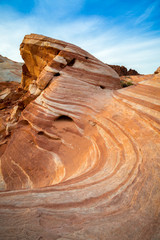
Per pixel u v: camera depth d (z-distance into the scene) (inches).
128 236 94.3
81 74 385.7
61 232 89.7
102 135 274.1
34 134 374.3
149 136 203.3
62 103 361.4
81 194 132.3
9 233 81.0
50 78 403.5
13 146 407.8
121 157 198.2
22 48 579.8
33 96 481.4
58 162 321.1
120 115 277.0
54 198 122.7
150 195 126.1
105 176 166.6
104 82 404.8
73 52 394.0
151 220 106.0
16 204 108.7
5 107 834.2
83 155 290.0
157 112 222.8
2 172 391.9
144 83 297.9
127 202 122.3
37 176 335.3
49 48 452.1
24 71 814.5
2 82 1455.5
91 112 328.8
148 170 153.7
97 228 96.9
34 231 86.2
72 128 346.6
